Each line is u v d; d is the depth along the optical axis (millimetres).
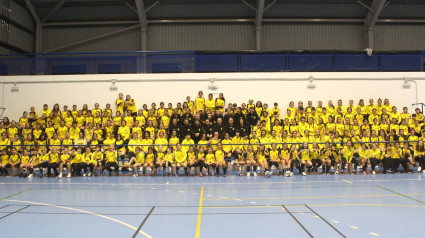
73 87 17203
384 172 13062
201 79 17078
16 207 7734
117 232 5867
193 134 14391
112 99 17109
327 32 22234
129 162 12891
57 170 13812
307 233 5738
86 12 21750
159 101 17078
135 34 22125
